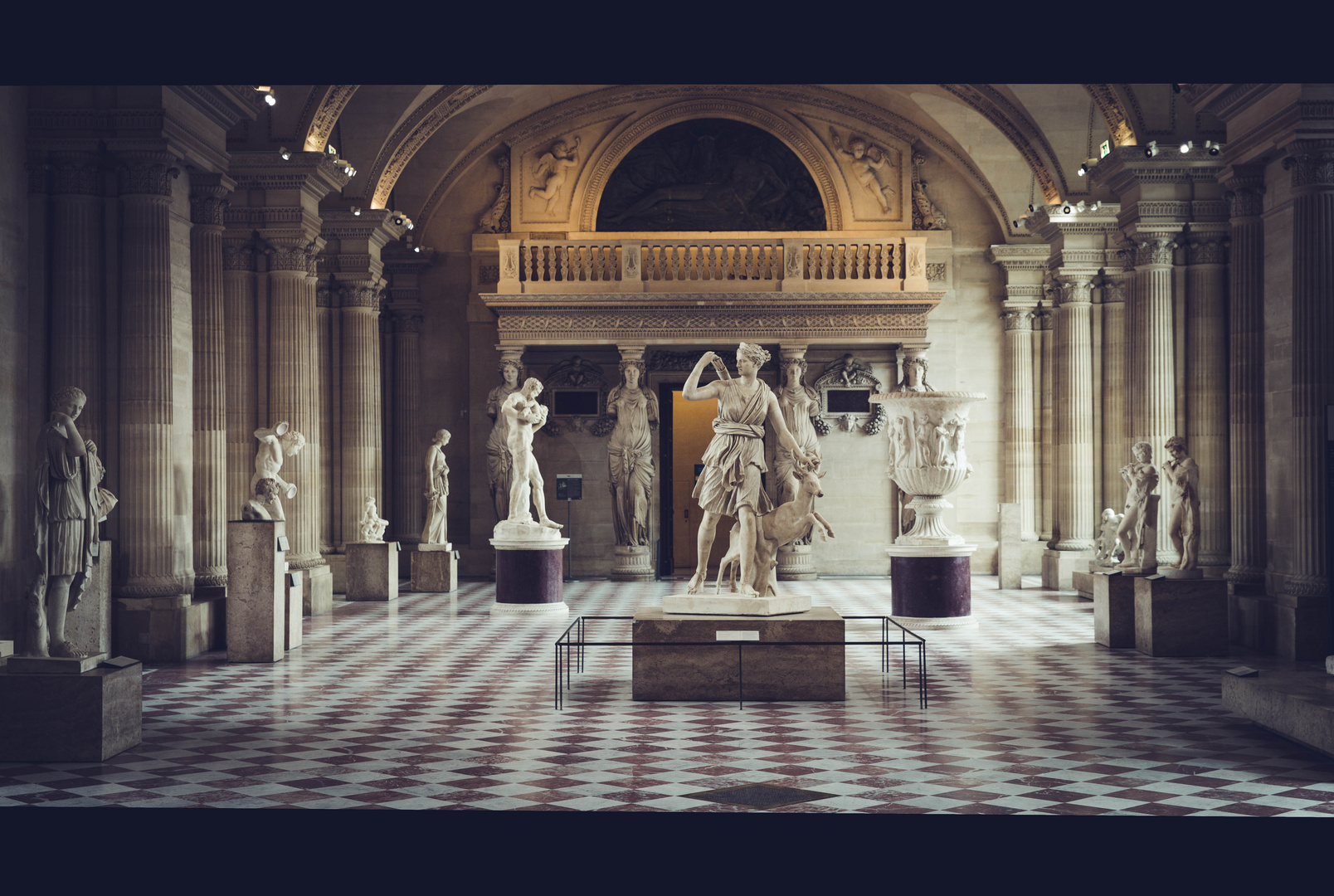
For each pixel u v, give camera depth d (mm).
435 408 27359
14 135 13430
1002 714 10891
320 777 8531
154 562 14328
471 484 27250
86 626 12531
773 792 8031
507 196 27250
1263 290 15250
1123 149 18297
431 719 10750
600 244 25969
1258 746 9523
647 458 26047
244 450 19484
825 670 11641
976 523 27328
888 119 26984
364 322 23500
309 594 19719
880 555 27000
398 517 27203
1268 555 14820
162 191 14234
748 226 27359
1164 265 18641
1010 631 17312
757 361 12219
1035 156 23359
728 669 11672
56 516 9867
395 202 26594
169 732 10203
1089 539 23750
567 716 10883
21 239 13547
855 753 9250
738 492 12109
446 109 23703
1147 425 18703
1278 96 14000
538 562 19609
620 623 18516
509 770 8719
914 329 25766
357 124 22406
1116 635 15477
